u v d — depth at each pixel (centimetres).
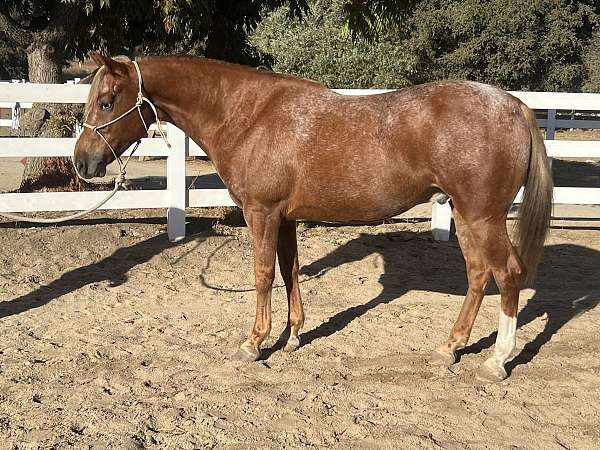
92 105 445
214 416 373
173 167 718
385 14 1040
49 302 575
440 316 555
